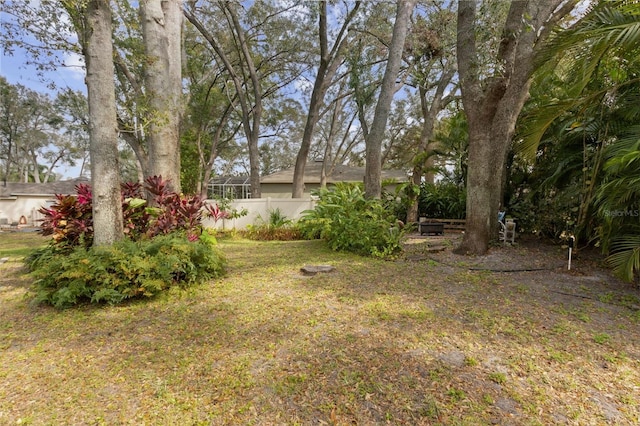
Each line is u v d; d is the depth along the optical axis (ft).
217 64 53.57
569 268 17.25
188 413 6.45
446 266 18.48
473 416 6.25
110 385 7.34
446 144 37.76
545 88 26.07
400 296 13.21
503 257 19.97
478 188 20.81
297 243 28.09
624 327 10.23
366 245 22.26
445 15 35.35
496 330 9.97
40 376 7.67
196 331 10.02
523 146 19.48
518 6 18.38
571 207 21.27
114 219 14.28
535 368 7.88
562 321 10.68
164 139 22.89
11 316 11.26
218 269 16.17
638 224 14.67
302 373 7.72
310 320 10.75
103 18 13.66
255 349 8.88
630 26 12.30
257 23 44.73
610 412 6.37
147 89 22.74
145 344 9.21
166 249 14.06
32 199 64.80
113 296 11.93
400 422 6.15
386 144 77.36
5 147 86.17
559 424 6.04
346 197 26.45
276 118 62.08
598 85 17.76
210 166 59.47
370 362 8.15
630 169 14.02
